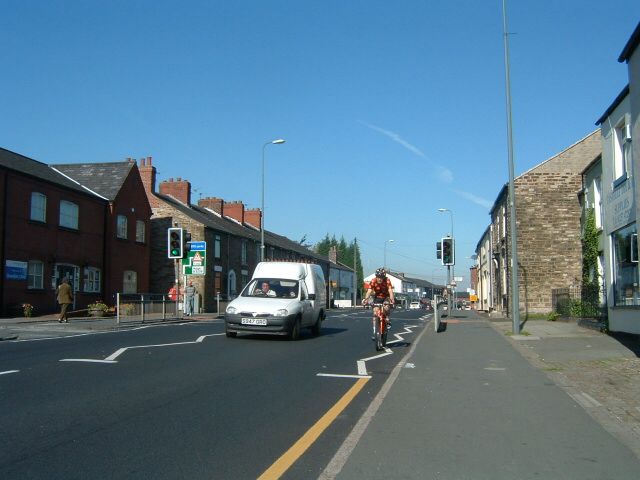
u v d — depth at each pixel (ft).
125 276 115.03
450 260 73.72
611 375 33.09
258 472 17.16
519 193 93.09
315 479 16.63
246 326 51.85
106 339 51.01
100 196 109.09
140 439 20.24
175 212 134.21
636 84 39.37
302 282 58.75
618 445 19.76
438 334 60.29
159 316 90.22
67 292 73.87
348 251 368.07
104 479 16.34
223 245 144.36
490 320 85.87
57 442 19.65
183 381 30.83
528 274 92.02
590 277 69.87
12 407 24.21
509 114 57.57
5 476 16.39
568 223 91.91
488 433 21.29
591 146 92.48
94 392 27.43
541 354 42.57
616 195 50.78
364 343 54.03
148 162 136.87
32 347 43.93
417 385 30.76
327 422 23.16
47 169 105.09
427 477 16.67
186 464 17.76
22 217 88.58
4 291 84.43
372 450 19.20
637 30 37.52
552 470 17.28
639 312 46.01
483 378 32.91
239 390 29.04
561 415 23.99
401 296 352.08
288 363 38.83
